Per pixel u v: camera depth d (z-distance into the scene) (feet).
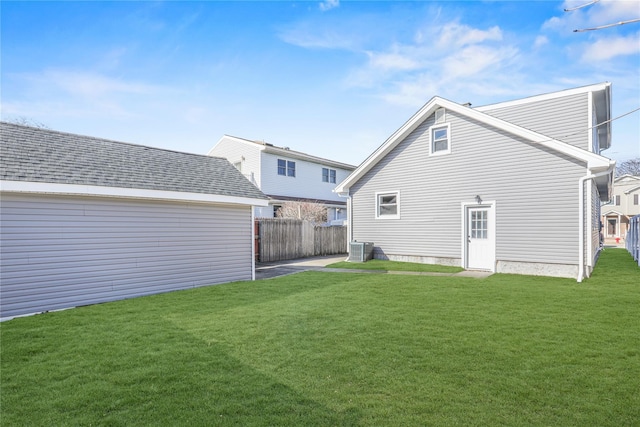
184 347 14.69
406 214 43.80
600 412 9.56
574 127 38.65
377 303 22.27
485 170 37.42
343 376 11.87
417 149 42.80
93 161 26.00
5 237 20.49
